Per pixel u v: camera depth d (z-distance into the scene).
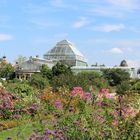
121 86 58.91
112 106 26.28
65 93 36.03
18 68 179.75
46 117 28.42
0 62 170.25
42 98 34.69
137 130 15.27
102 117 17.56
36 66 182.38
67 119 17.73
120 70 139.38
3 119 29.20
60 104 29.91
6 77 168.62
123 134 15.23
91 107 26.20
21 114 30.09
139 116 15.89
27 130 24.31
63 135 15.59
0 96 31.08
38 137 14.59
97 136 15.41
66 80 56.75
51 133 15.18
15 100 32.28
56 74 110.50
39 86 60.50
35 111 30.52
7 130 25.33
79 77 59.22
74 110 23.38
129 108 21.14
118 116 17.41
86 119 17.22
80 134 15.63
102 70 155.00
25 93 35.59
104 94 33.12
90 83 62.47
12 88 35.97
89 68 188.50
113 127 15.69
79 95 30.88
